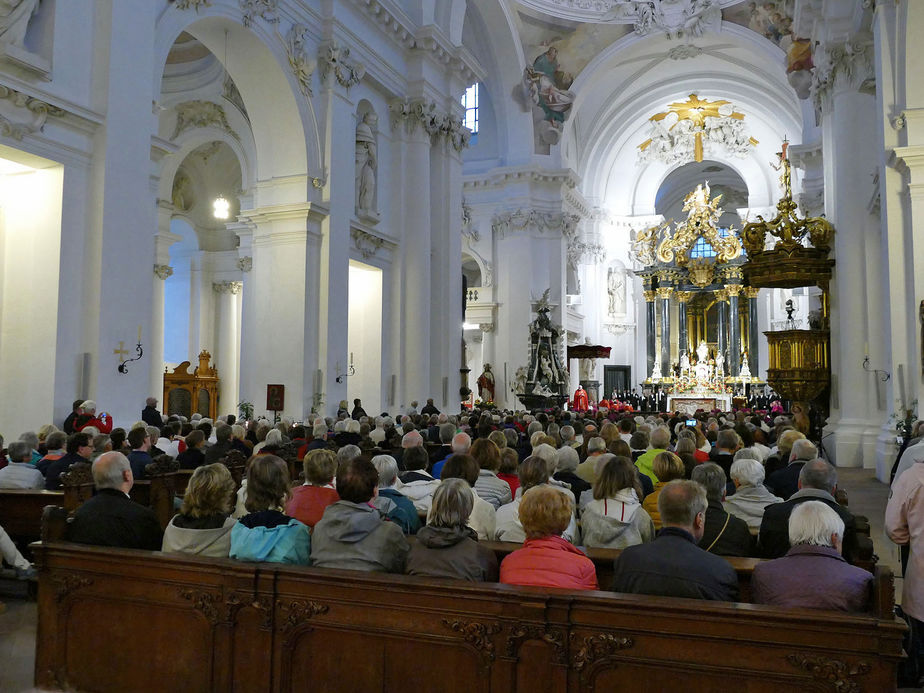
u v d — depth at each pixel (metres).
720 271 37.88
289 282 15.57
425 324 19.00
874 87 14.93
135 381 10.90
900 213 11.88
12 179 10.49
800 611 2.94
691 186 43.56
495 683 3.26
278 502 4.18
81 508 4.34
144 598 3.89
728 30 28.19
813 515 3.42
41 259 10.26
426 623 3.39
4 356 10.42
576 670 3.16
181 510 4.17
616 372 37.31
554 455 6.57
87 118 10.38
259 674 3.62
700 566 3.35
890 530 4.60
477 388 30.34
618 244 37.75
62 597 4.06
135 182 10.99
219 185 24.08
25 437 7.25
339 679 3.52
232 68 15.19
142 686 3.86
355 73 16.84
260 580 3.63
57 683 4.03
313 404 15.58
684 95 33.78
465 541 3.76
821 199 25.88
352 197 16.80
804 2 17.64
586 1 27.92
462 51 19.97
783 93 31.31
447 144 20.11
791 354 17.81
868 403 15.08
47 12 10.03
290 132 15.60
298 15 15.42
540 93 29.02
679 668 3.05
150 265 11.21
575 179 29.88
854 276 15.23
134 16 11.05
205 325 24.09
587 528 4.73
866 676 2.84
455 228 20.31
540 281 29.62
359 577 3.47
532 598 3.20
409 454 6.30
